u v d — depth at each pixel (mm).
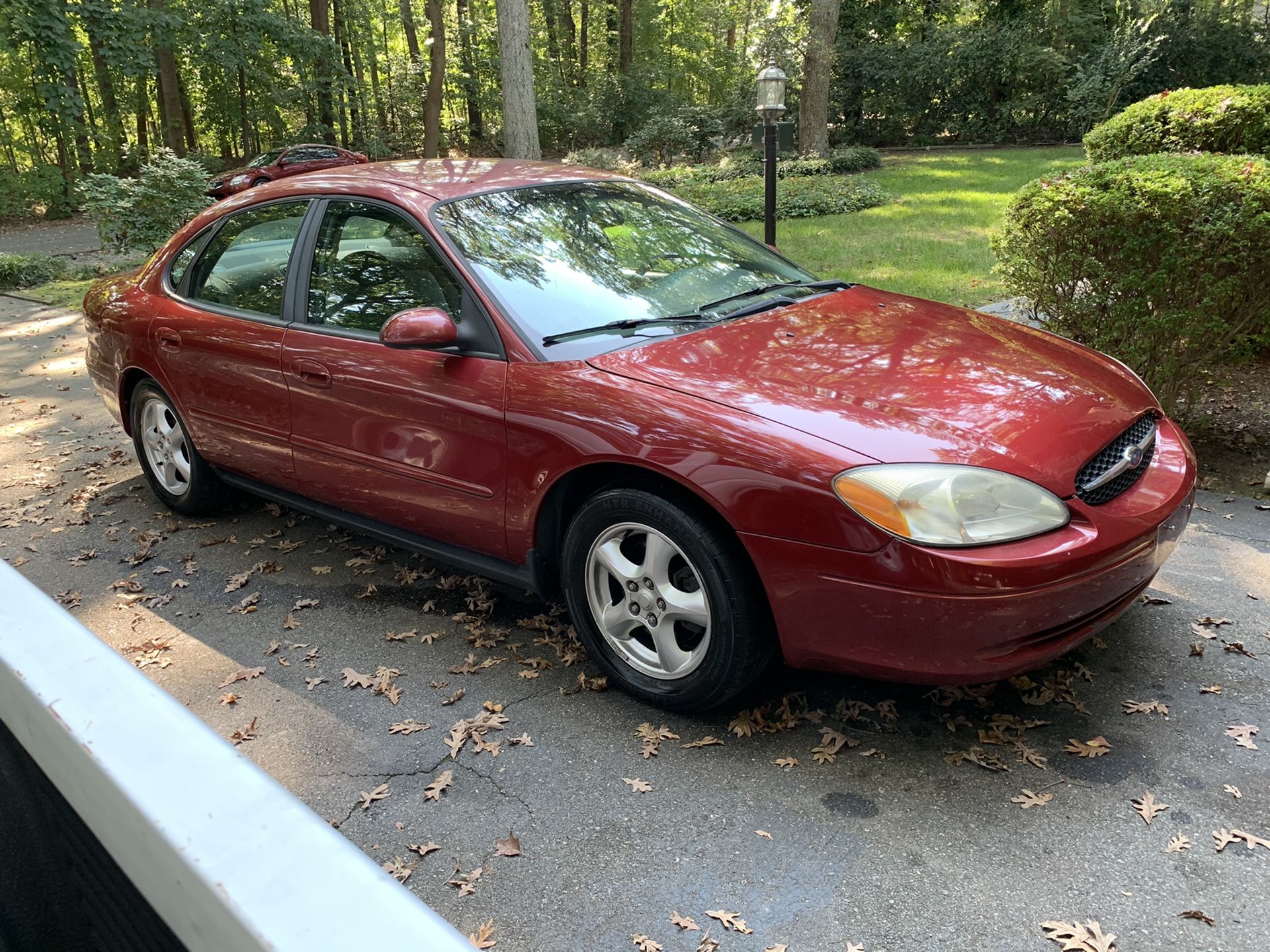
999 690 2842
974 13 29672
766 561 2438
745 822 2334
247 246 3908
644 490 2672
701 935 2002
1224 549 3689
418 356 3127
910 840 2240
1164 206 4191
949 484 2316
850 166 20750
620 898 2117
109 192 12516
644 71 35750
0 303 11219
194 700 2988
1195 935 1935
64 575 3959
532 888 2160
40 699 821
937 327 3246
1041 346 3217
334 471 3527
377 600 3625
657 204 3918
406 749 2699
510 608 3529
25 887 895
